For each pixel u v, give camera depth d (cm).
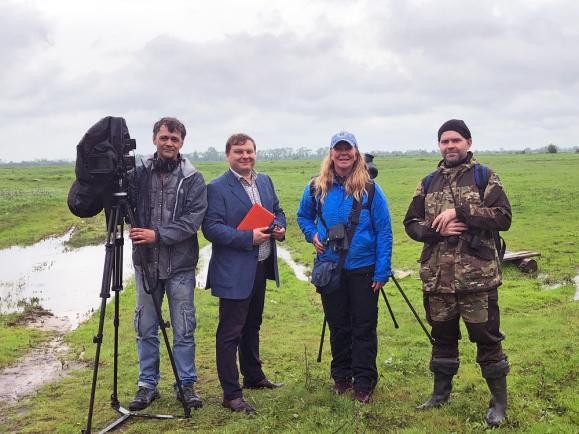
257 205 568
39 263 1798
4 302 1248
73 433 539
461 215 488
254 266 580
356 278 571
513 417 516
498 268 496
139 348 590
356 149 569
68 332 989
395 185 3934
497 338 500
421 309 1055
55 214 2917
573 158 7325
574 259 1523
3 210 2969
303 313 1073
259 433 509
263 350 819
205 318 1018
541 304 1088
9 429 568
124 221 571
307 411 550
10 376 752
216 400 605
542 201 2747
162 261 563
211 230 570
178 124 559
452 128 507
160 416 555
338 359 608
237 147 585
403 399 583
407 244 1864
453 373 547
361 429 503
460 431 495
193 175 568
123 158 520
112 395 594
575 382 612
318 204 590
